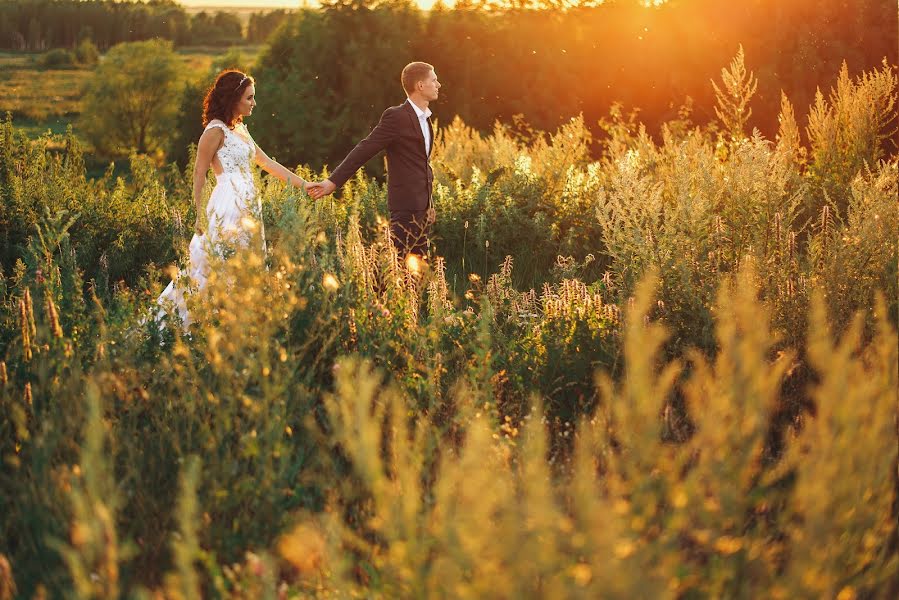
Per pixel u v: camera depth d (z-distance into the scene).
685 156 6.93
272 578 1.98
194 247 5.45
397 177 6.13
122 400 3.28
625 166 5.62
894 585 2.25
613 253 5.18
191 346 3.65
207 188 5.79
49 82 44.59
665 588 1.68
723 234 5.19
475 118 22.66
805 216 7.32
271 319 3.28
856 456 2.06
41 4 47.44
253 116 23.36
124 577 2.38
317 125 23.09
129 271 7.14
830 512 1.97
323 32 23.42
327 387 3.69
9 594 2.18
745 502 2.05
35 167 8.19
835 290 4.24
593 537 1.72
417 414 3.36
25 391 3.19
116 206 7.85
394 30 22.80
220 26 50.28
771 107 19.52
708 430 2.05
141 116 44.81
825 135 8.27
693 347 4.02
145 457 2.95
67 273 4.46
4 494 2.72
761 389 2.09
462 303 6.32
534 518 1.75
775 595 1.86
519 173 8.70
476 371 3.35
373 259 4.41
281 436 2.79
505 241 7.95
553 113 22.02
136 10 48.62
